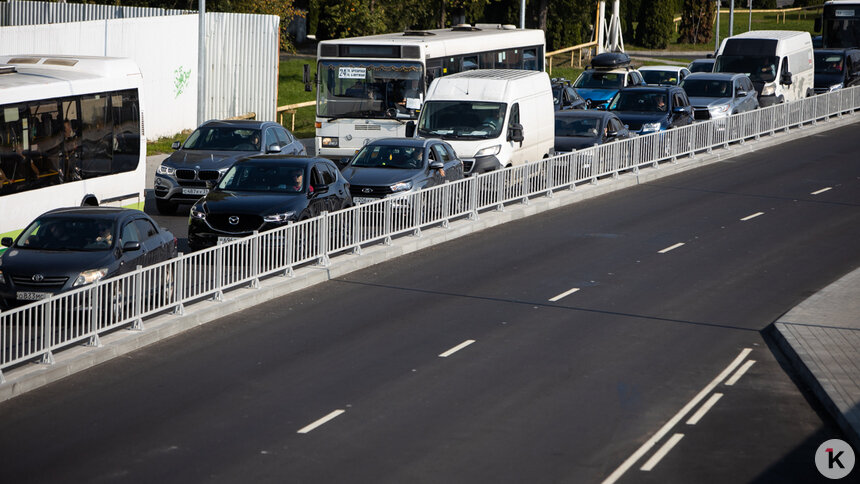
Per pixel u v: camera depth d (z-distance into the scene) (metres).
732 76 116.19
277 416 35.94
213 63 117.50
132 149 61.56
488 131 79.75
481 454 32.78
